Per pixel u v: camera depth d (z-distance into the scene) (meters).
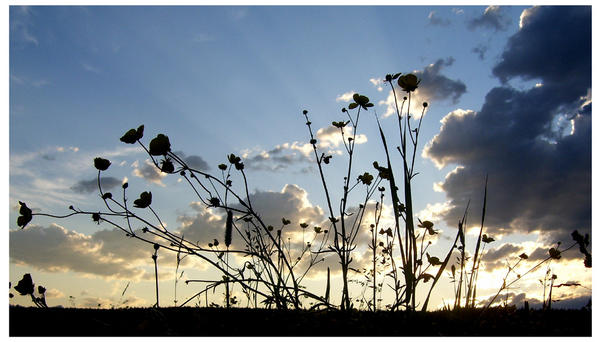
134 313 2.61
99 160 2.26
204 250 2.26
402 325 2.15
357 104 2.70
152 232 2.29
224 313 2.55
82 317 2.46
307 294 2.42
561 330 2.02
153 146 2.15
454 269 2.58
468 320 2.27
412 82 2.34
